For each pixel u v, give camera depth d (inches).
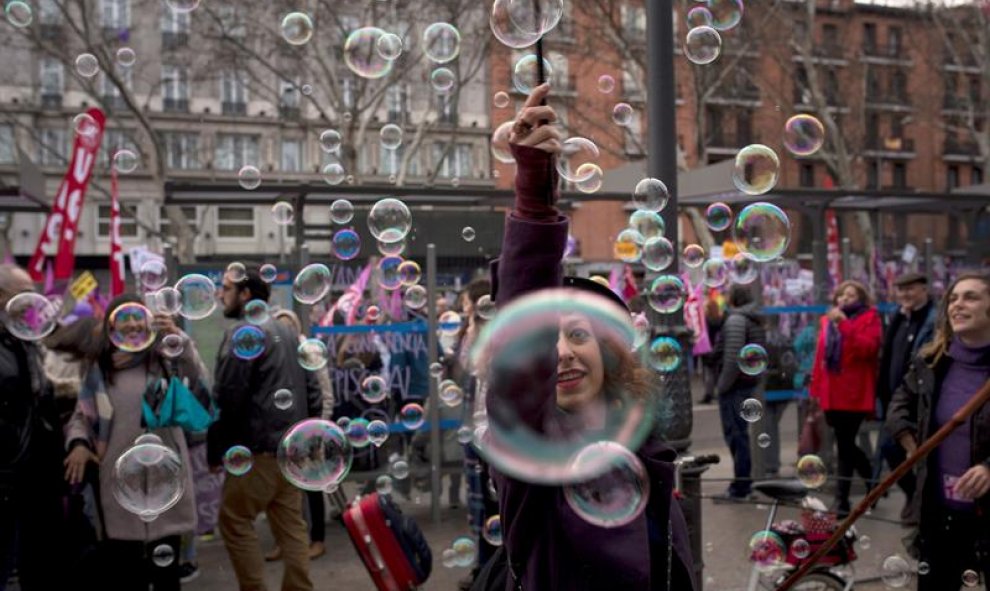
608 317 70.9
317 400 190.2
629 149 895.1
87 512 181.0
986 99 963.3
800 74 1059.3
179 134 1162.0
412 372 266.8
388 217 169.2
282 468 131.8
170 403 161.2
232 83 1160.8
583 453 65.5
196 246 1140.5
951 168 1605.6
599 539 64.1
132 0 805.2
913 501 142.8
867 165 1545.3
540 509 66.7
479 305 165.9
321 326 260.7
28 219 1141.7
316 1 642.8
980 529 129.0
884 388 244.4
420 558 131.1
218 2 695.7
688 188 355.9
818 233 362.9
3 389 148.7
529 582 66.5
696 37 156.1
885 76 1342.3
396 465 203.2
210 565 224.8
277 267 262.1
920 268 409.4
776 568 156.9
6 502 148.8
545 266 64.3
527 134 64.1
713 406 401.4
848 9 1155.9
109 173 989.2
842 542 160.7
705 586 198.5
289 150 1202.6
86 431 160.9
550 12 88.4
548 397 63.8
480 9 698.8
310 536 233.3
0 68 1003.9
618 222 1218.6
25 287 157.8
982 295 131.7
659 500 69.7
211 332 248.4
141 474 129.0
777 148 1186.6
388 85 647.1
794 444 381.7
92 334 174.7
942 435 103.3
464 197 338.0
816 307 317.4
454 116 716.7
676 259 163.9
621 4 765.3
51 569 160.2
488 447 67.1
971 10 842.8
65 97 1108.5
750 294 281.4
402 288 282.8
